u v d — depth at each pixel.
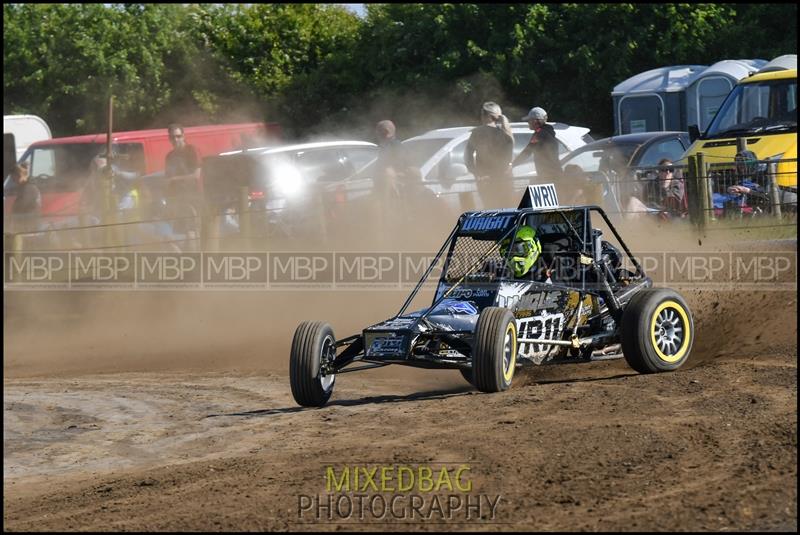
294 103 110.44
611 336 31.36
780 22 93.06
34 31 117.50
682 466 19.22
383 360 27.73
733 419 22.50
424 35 99.50
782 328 35.25
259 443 25.69
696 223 49.03
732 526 15.88
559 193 49.06
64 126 119.50
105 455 26.98
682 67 78.94
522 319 29.28
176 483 21.69
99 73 115.50
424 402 28.53
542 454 20.77
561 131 65.00
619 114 79.31
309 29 114.94
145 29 115.44
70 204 72.38
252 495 19.73
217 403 33.66
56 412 34.06
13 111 116.50
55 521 19.31
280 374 39.44
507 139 49.94
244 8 118.06
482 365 27.39
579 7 92.38
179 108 117.00
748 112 56.69
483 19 96.38
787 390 25.11
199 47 116.50
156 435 28.97
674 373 29.28
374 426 25.69
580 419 23.64
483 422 24.39
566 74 94.94
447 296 30.11
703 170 48.97
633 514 16.72
